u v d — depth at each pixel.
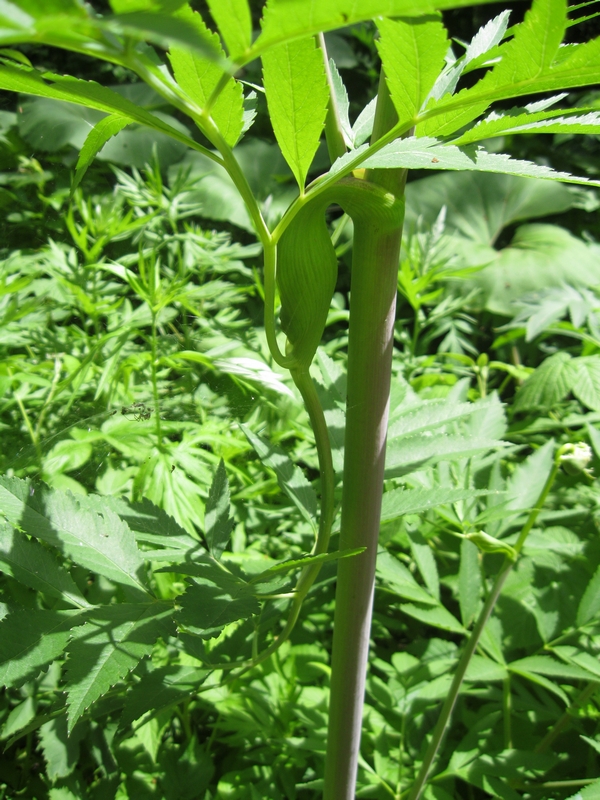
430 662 0.76
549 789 0.68
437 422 0.54
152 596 0.39
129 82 2.39
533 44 0.23
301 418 0.96
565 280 2.12
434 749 0.61
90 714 0.49
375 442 0.40
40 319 1.01
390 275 0.36
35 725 0.40
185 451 0.79
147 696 0.41
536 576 0.77
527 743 0.72
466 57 0.33
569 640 0.69
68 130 1.56
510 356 1.92
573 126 0.27
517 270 2.14
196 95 0.25
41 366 0.91
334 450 0.51
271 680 0.76
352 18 0.17
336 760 0.50
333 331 1.52
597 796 0.49
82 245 1.00
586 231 2.64
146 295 0.83
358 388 0.39
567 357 1.12
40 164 1.12
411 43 0.23
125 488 0.81
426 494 0.47
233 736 0.73
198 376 0.85
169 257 1.21
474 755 0.67
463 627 0.70
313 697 0.75
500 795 0.62
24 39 0.17
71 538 0.39
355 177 0.34
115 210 1.06
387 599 0.93
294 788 0.70
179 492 0.75
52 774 0.64
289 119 0.26
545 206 2.49
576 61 0.23
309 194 0.29
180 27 0.13
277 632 0.83
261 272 1.45
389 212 0.34
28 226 1.07
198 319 1.06
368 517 0.42
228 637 0.73
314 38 0.24
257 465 0.95
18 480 0.39
